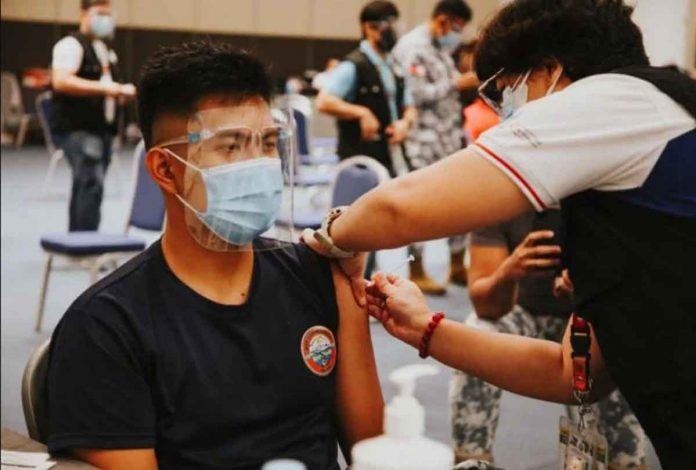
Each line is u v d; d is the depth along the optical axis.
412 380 1.12
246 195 1.52
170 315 1.50
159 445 1.48
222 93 1.53
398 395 1.12
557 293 2.58
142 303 1.50
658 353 1.37
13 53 15.83
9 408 4.06
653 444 1.44
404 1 16.16
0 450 1.48
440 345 1.67
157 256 1.55
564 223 1.46
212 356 1.50
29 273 6.62
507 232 2.81
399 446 1.09
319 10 16.66
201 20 16.22
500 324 2.81
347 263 1.64
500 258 2.81
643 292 1.37
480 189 1.38
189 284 1.53
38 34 15.82
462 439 2.95
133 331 1.47
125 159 13.38
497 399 2.95
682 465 1.39
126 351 1.46
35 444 1.52
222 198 1.51
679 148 1.35
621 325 1.39
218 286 1.54
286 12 16.53
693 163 1.35
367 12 5.87
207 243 1.53
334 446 1.62
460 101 6.21
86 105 6.34
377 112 5.88
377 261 5.70
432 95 6.04
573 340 1.57
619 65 1.48
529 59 1.50
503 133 1.40
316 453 1.56
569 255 1.46
